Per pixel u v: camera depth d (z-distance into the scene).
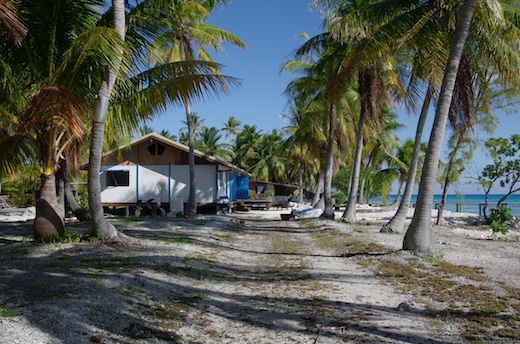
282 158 66.62
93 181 10.79
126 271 7.61
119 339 4.73
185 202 26.86
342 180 64.75
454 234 19.22
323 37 20.27
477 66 13.39
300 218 24.48
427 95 15.44
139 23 11.28
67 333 4.61
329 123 23.75
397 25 12.88
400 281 8.09
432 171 10.44
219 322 5.74
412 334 5.24
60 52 10.66
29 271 7.43
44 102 8.72
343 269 9.48
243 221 21.55
